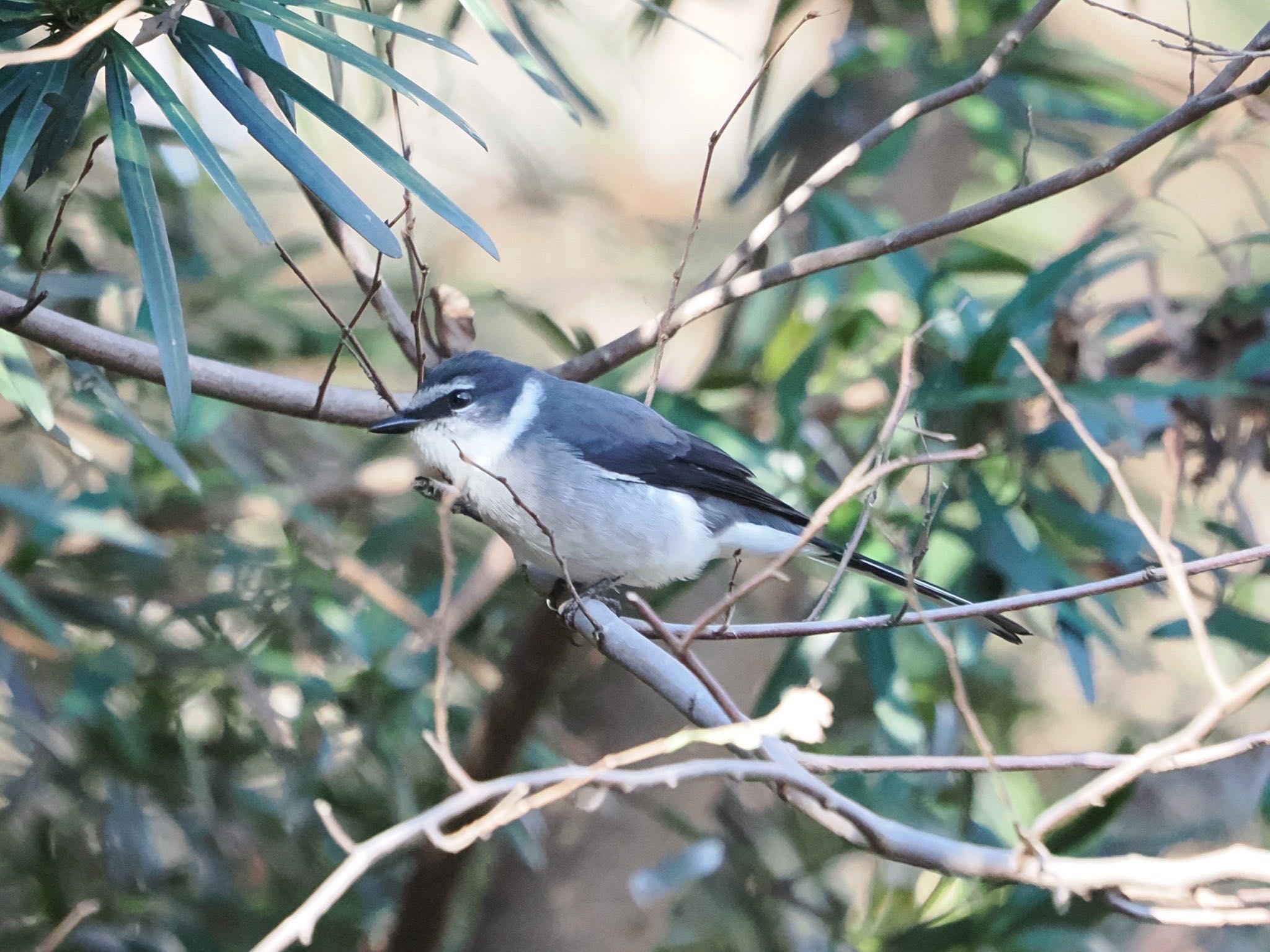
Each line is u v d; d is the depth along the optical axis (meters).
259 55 5.71
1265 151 13.66
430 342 8.27
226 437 10.03
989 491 8.62
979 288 11.74
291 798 9.02
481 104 12.35
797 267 7.12
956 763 5.38
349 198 5.38
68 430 9.55
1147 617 11.73
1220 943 10.17
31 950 8.15
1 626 8.14
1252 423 8.93
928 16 11.07
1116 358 9.69
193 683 9.02
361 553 9.95
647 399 7.11
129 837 8.92
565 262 15.10
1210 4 13.19
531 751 9.34
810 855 9.97
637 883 8.69
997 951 7.86
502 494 7.69
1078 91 10.59
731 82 16.22
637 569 8.10
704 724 6.03
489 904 9.72
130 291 9.25
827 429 9.87
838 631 6.07
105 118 8.85
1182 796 10.76
